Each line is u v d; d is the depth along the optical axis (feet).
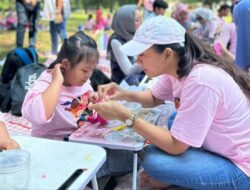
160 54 5.30
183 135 5.24
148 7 17.76
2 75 11.76
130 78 10.62
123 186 6.68
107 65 17.25
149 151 5.98
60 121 6.61
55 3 19.44
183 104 5.27
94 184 5.22
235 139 5.46
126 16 10.99
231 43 14.03
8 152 4.04
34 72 10.87
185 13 19.98
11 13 29.40
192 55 5.45
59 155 4.50
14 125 9.81
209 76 5.18
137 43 5.37
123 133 6.00
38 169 4.16
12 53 11.73
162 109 7.28
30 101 5.81
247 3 8.05
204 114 5.13
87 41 6.27
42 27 26.94
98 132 6.08
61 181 3.94
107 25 31.24
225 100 5.26
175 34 5.27
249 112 5.52
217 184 5.50
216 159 5.62
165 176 5.68
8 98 10.72
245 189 5.57
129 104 7.20
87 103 6.85
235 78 5.54
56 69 6.10
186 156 5.67
